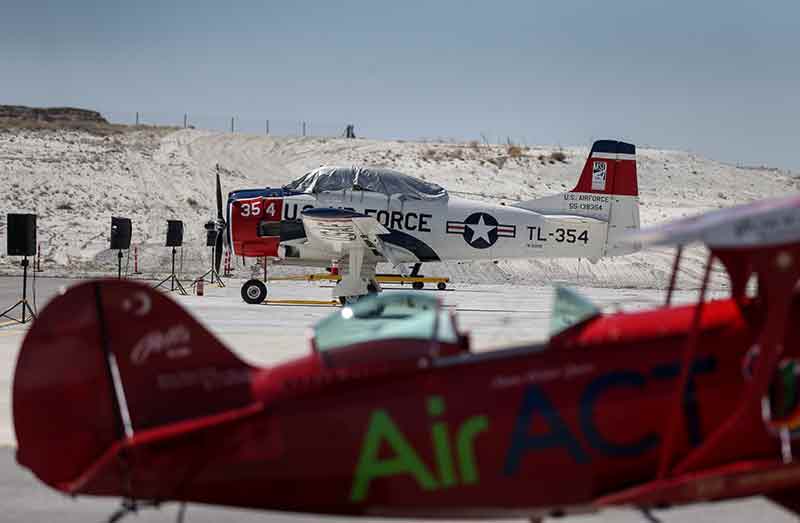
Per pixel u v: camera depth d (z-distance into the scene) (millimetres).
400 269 49219
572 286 70625
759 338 11336
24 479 16094
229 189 123562
